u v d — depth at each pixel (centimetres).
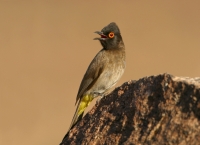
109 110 1019
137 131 900
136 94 959
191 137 808
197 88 841
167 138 835
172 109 861
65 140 1079
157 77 931
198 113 823
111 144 943
